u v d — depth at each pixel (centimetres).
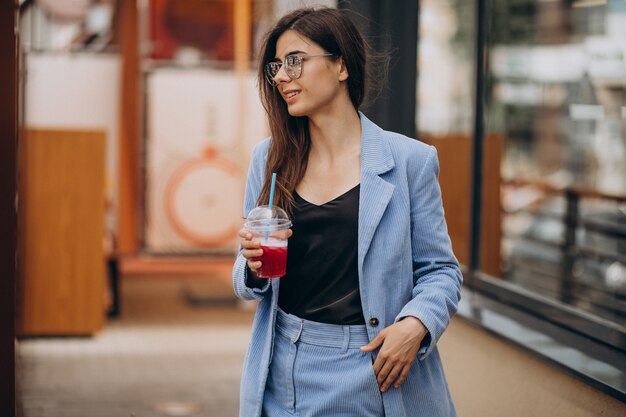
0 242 359
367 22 468
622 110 573
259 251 232
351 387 234
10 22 352
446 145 492
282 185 247
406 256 242
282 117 251
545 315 362
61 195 684
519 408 335
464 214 470
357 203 242
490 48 492
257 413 243
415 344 229
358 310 239
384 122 481
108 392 551
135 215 794
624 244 531
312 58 240
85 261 691
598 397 284
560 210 599
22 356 634
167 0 807
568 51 617
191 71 799
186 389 563
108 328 734
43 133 677
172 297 883
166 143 798
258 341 251
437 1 491
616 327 314
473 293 429
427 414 243
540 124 607
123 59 786
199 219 806
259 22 791
